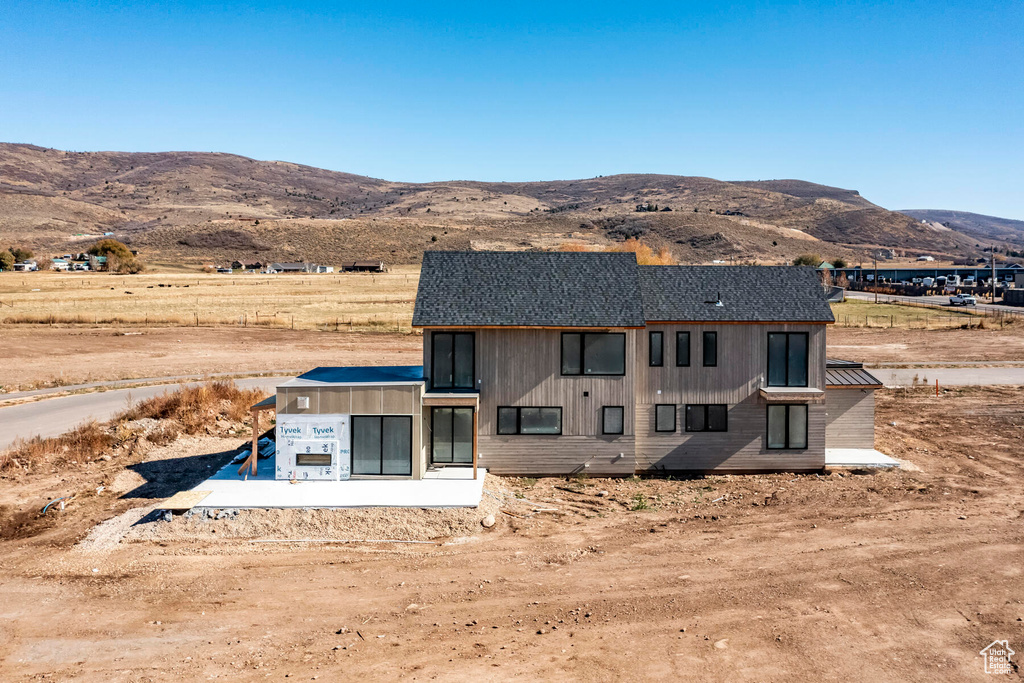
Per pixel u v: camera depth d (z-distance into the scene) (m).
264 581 17.48
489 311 25.70
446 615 15.61
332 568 18.23
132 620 15.48
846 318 82.19
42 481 24.77
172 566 18.36
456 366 25.81
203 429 31.64
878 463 27.58
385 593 16.77
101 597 16.62
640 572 17.70
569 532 20.66
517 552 19.16
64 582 17.45
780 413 27.12
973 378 46.94
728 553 18.83
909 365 52.12
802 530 20.48
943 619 15.04
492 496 23.03
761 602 15.95
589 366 26.06
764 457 27.14
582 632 14.72
